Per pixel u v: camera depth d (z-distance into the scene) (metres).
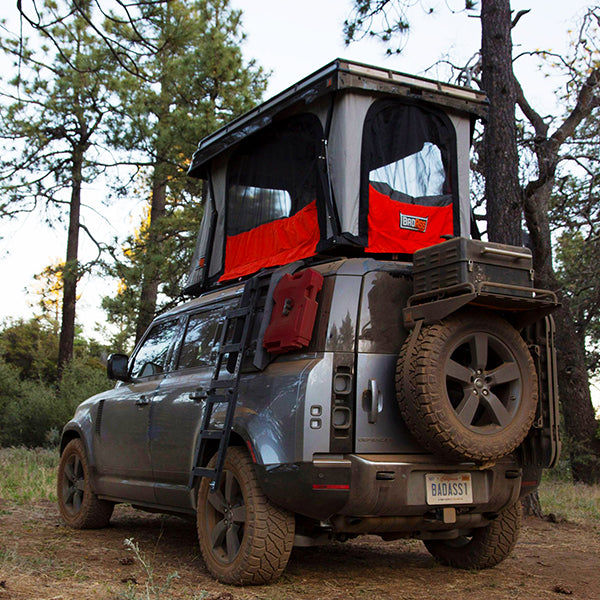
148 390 6.12
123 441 6.24
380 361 4.46
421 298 4.52
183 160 17.80
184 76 16.92
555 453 4.74
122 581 4.47
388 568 5.27
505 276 4.46
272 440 4.40
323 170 5.83
